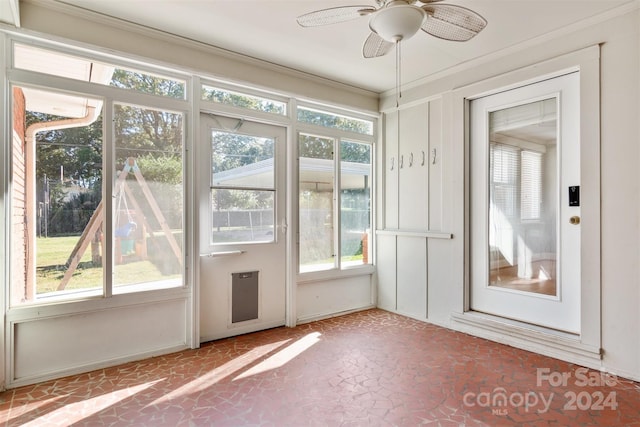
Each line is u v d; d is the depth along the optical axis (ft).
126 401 7.06
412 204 12.85
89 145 8.45
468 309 11.28
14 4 6.72
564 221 9.26
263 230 11.48
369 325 11.92
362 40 9.53
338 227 13.12
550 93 9.47
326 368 8.55
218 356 9.29
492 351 9.57
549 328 9.56
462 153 11.19
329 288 12.99
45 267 7.97
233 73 10.41
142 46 8.95
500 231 10.67
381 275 13.99
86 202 8.43
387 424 6.28
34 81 7.73
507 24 8.72
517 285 10.28
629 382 7.77
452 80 11.48
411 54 10.37
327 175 12.92
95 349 8.51
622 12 8.00
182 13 8.29
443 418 6.45
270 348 9.86
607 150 8.26
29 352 7.75
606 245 8.29
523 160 10.11
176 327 9.68
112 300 8.63
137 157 9.07
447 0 7.66
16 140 7.67
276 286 11.76
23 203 7.75
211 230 10.44
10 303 7.55
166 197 9.49
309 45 9.87
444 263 11.73
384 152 13.92
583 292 8.61
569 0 7.70
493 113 10.84
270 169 11.60
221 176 10.62
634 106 7.89
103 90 8.54
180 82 9.75
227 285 10.75
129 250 8.96
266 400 7.09
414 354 9.39
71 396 7.24
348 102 13.10
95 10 8.16
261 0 7.77
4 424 6.29
